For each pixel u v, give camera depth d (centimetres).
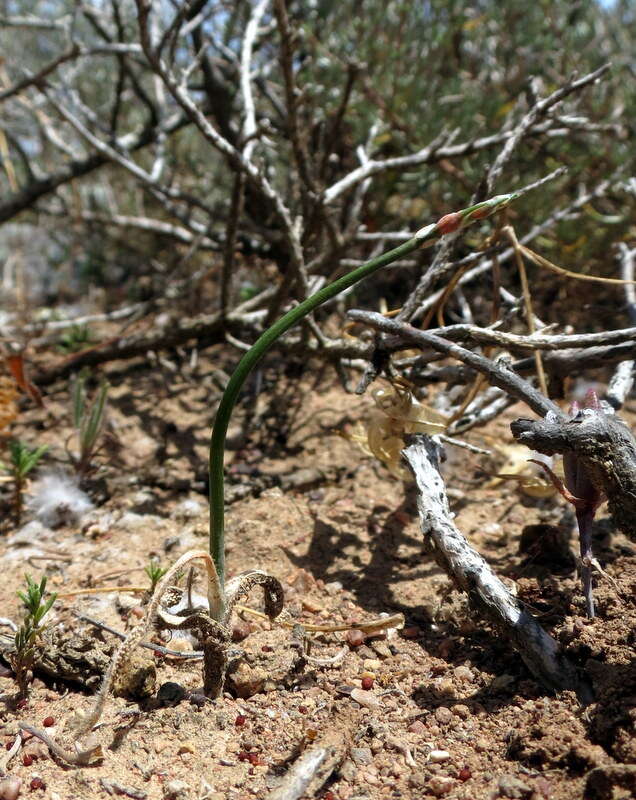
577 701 152
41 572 222
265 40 417
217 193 488
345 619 194
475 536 228
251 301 347
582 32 413
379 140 372
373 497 252
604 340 173
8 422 296
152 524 245
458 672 172
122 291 502
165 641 187
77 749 149
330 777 148
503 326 232
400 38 378
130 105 500
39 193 408
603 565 202
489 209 138
